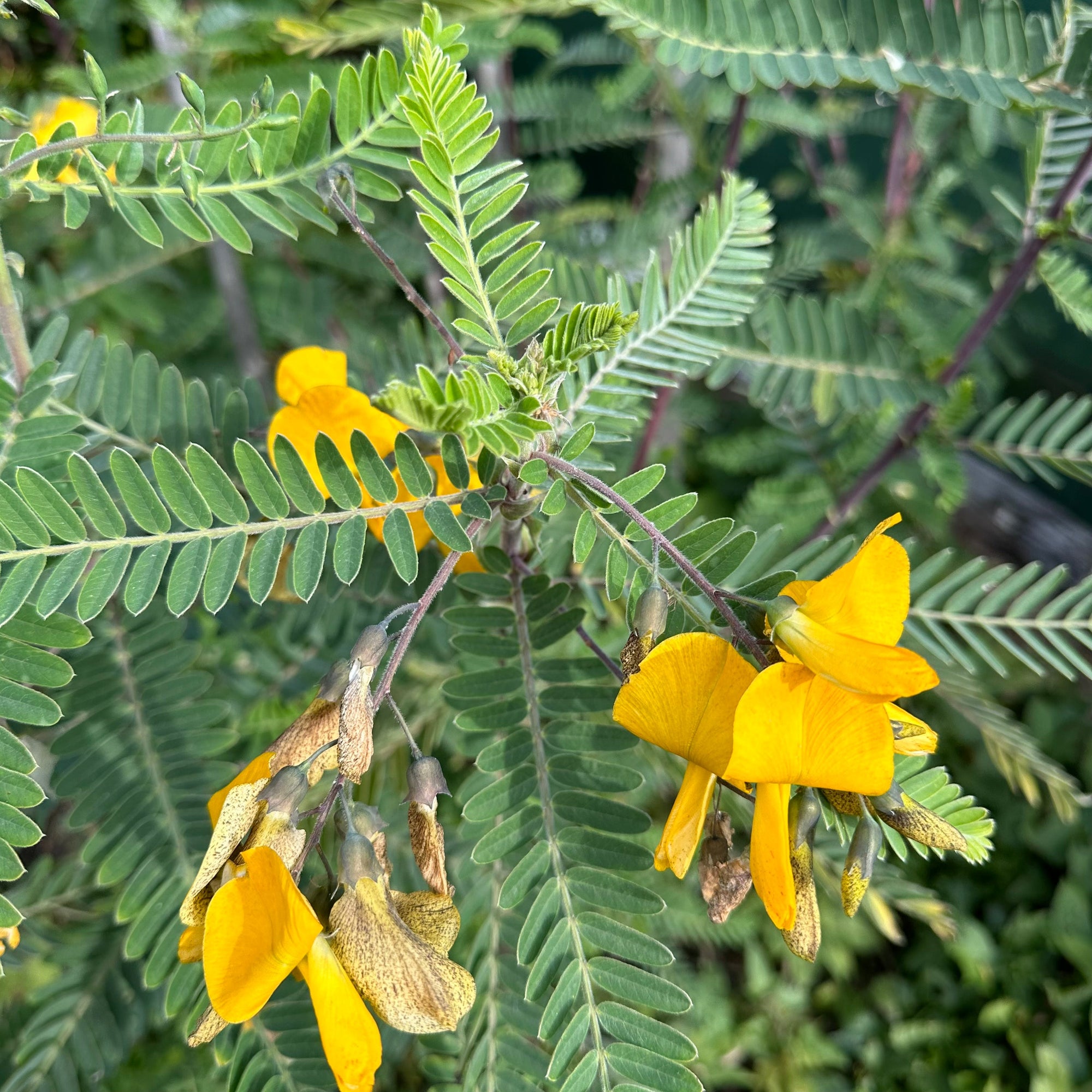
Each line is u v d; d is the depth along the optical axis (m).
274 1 0.30
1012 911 0.52
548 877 0.17
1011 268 0.27
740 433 0.50
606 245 0.38
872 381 0.28
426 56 0.15
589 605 0.23
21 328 0.19
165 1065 0.28
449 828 0.28
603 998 0.20
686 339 0.21
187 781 0.21
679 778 0.25
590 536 0.16
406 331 0.27
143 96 0.32
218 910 0.13
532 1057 0.19
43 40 0.32
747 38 0.18
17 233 0.36
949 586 0.22
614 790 0.18
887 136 0.55
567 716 0.21
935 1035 0.50
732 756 0.14
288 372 0.19
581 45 0.44
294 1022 0.20
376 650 0.15
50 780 0.21
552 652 0.25
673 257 0.21
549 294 0.24
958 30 0.18
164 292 0.43
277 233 0.29
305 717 0.15
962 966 0.51
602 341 0.15
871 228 0.46
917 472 0.39
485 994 0.20
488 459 0.16
